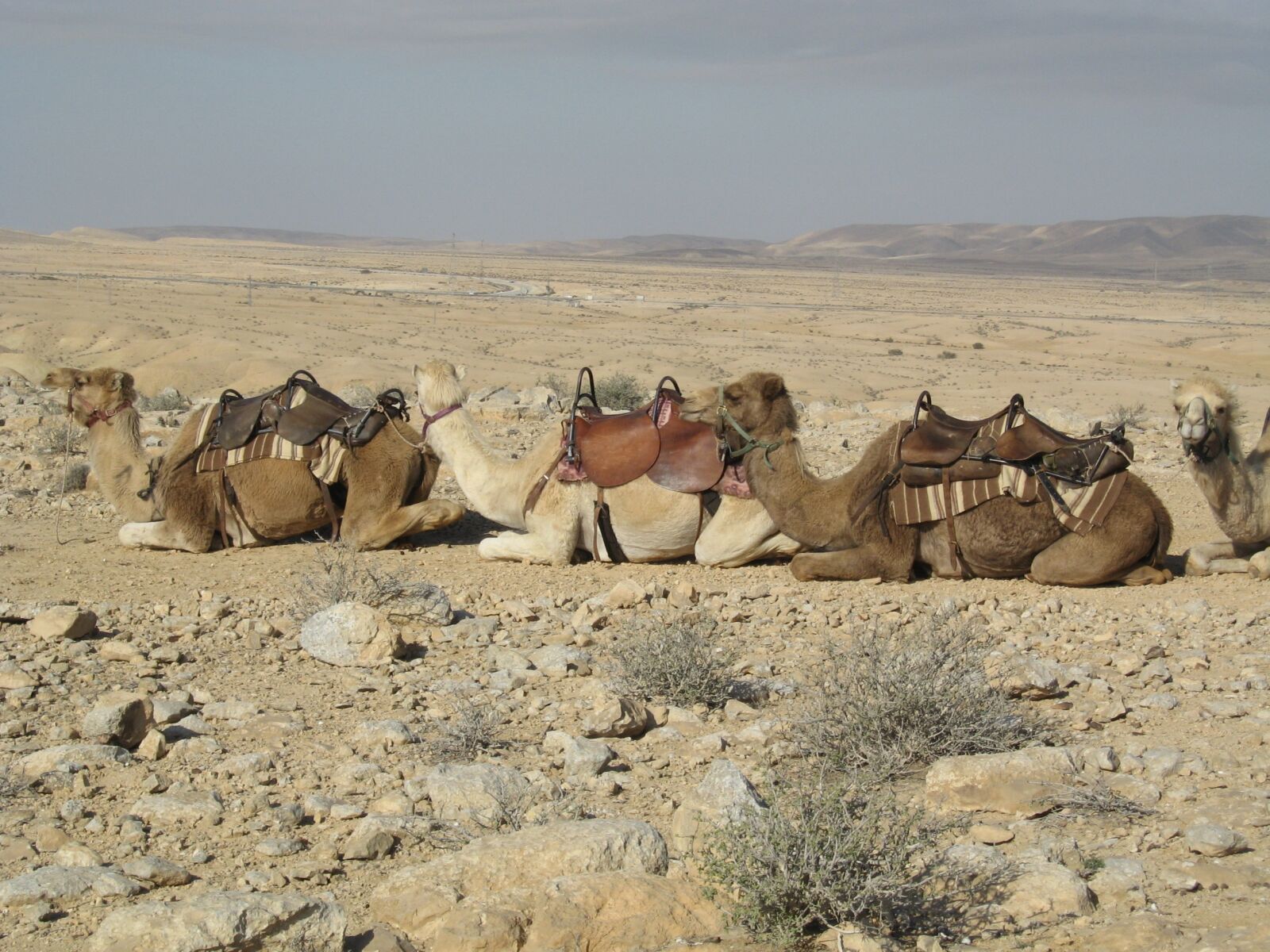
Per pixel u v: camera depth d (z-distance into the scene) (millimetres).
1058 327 165500
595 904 5234
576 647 9648
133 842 6137
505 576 12406
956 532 11609
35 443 20062
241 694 8547
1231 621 10195
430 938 5219
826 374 89250
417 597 10398
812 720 7328
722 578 12266
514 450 19641
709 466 12461
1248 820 6121
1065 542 11414
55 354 95000
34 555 13344
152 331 103250
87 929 5270
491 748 7465
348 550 13188
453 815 6426
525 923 5164
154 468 13773
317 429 13312
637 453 12578
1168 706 8070
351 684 8719
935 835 5719
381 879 5789
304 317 130000
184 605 11031
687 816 6023
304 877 5762
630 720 7656
